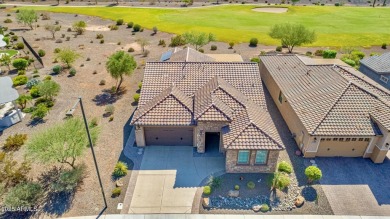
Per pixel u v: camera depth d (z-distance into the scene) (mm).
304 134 26312
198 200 22344
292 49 54625
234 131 24266
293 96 30031
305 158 26562
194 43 51312
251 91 29656
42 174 24484
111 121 31859
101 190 21906
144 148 27734
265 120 26141
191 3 95500
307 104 28016
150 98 29078
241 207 21734
